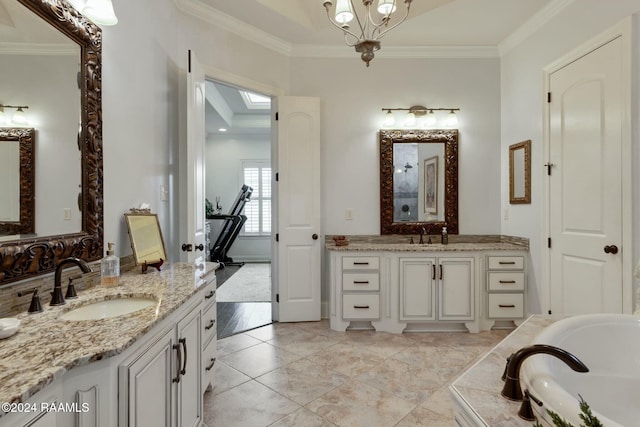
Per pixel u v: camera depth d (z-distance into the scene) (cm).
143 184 225
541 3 284
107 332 108
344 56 366
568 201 271
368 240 369
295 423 188
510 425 92
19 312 128
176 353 141
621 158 224
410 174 368
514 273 322
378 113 368
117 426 100
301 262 354
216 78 305
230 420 190
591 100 248
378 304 325
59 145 150
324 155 367
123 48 202
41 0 140
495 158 368
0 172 123
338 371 246
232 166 774
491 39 348
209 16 298
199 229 266
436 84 368
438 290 321
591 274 249
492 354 136
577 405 90
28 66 136
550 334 143
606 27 236
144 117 226
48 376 81
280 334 319
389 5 211
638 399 139
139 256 199
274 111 355
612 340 154
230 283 548
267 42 344
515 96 340
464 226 369
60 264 135
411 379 234
